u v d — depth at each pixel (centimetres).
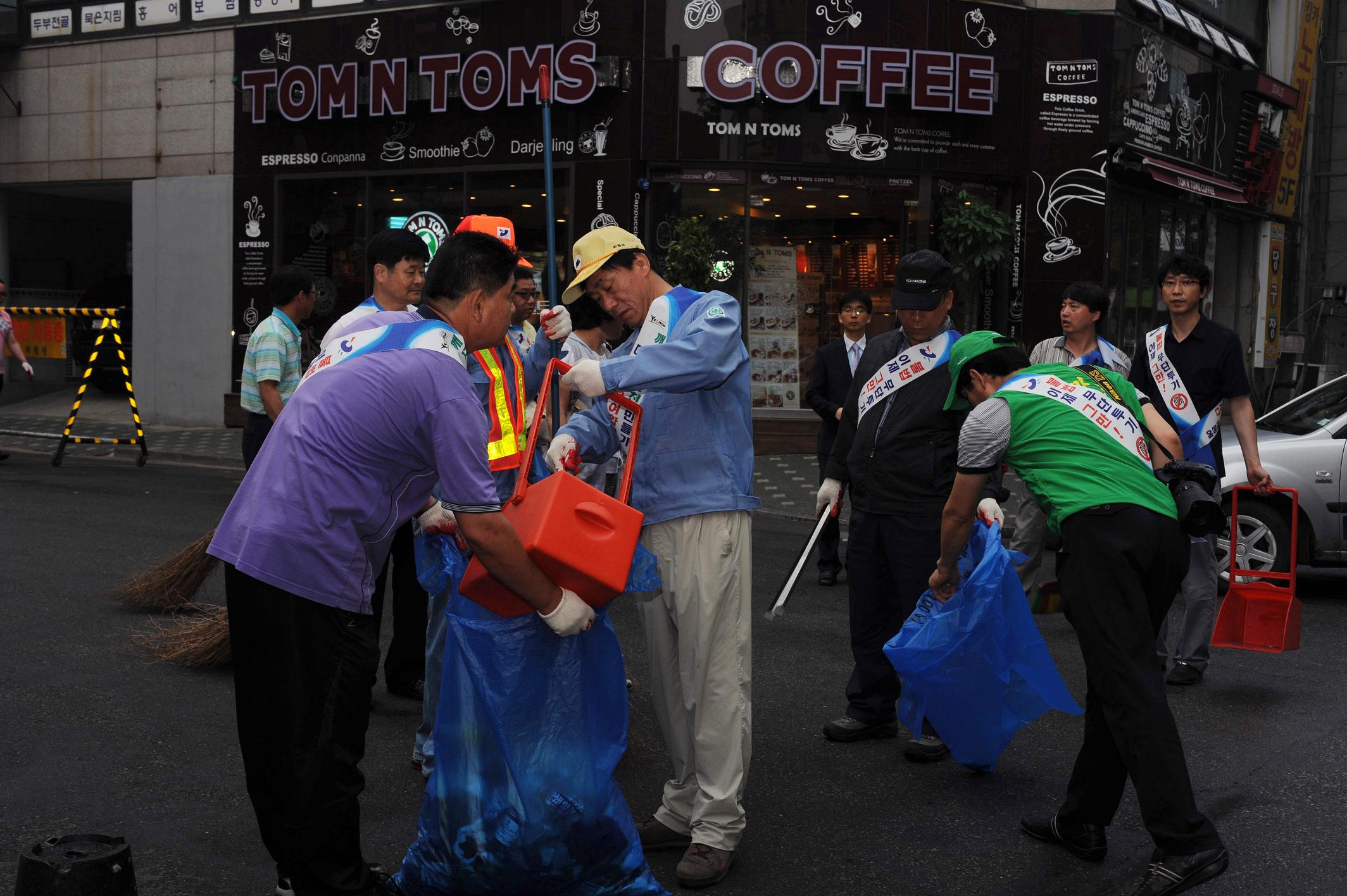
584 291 386
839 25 1373
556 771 306
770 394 1422
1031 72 1445
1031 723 517
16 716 476
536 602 296
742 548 360
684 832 373
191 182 1591
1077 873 360
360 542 296
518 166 1425
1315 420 802
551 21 1392
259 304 1561
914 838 386
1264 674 600
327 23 1508
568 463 353
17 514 915
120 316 1647
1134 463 363
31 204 1836
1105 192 1462
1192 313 579
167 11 1595
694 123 1375
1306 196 2148
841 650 623
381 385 289
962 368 397
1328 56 2177
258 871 348
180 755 440
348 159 1508
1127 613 349
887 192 1417
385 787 418
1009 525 983
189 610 647
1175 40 1673
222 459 1291
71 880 268
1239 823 401
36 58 1675
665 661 367
